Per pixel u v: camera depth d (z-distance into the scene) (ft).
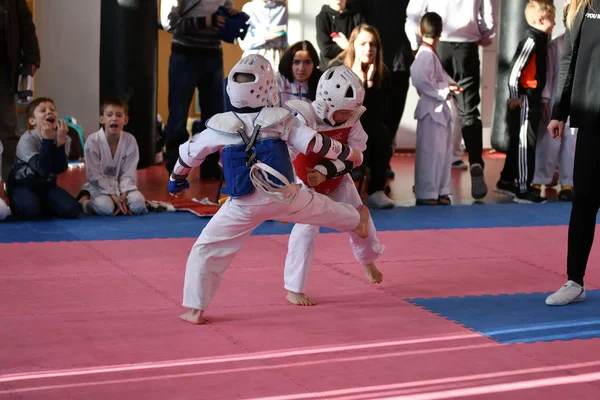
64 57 60.64
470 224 37.01
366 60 38.19
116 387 16.92
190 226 35.45
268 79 20.62
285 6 49.70
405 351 19.52
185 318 21.65
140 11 43.37
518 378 17.88
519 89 43.09
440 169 42.24
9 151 40.50
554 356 19.38
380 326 21.56
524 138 43.21
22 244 31.04
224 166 20.67
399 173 55.21
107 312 22.44
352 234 23.91
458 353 19.44
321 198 21.72
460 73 44.32
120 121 38.04
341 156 21.42
